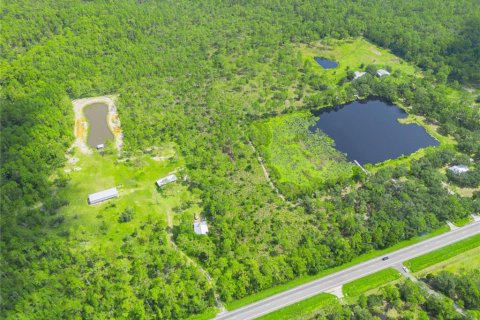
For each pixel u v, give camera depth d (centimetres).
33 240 15575
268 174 19712
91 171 19550
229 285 14162
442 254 15975
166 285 13975
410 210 17000
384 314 13875
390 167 19675
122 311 13525
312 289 14725
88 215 17350
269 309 14062
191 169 19588
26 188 17525
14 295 13388
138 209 17650
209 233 16512
